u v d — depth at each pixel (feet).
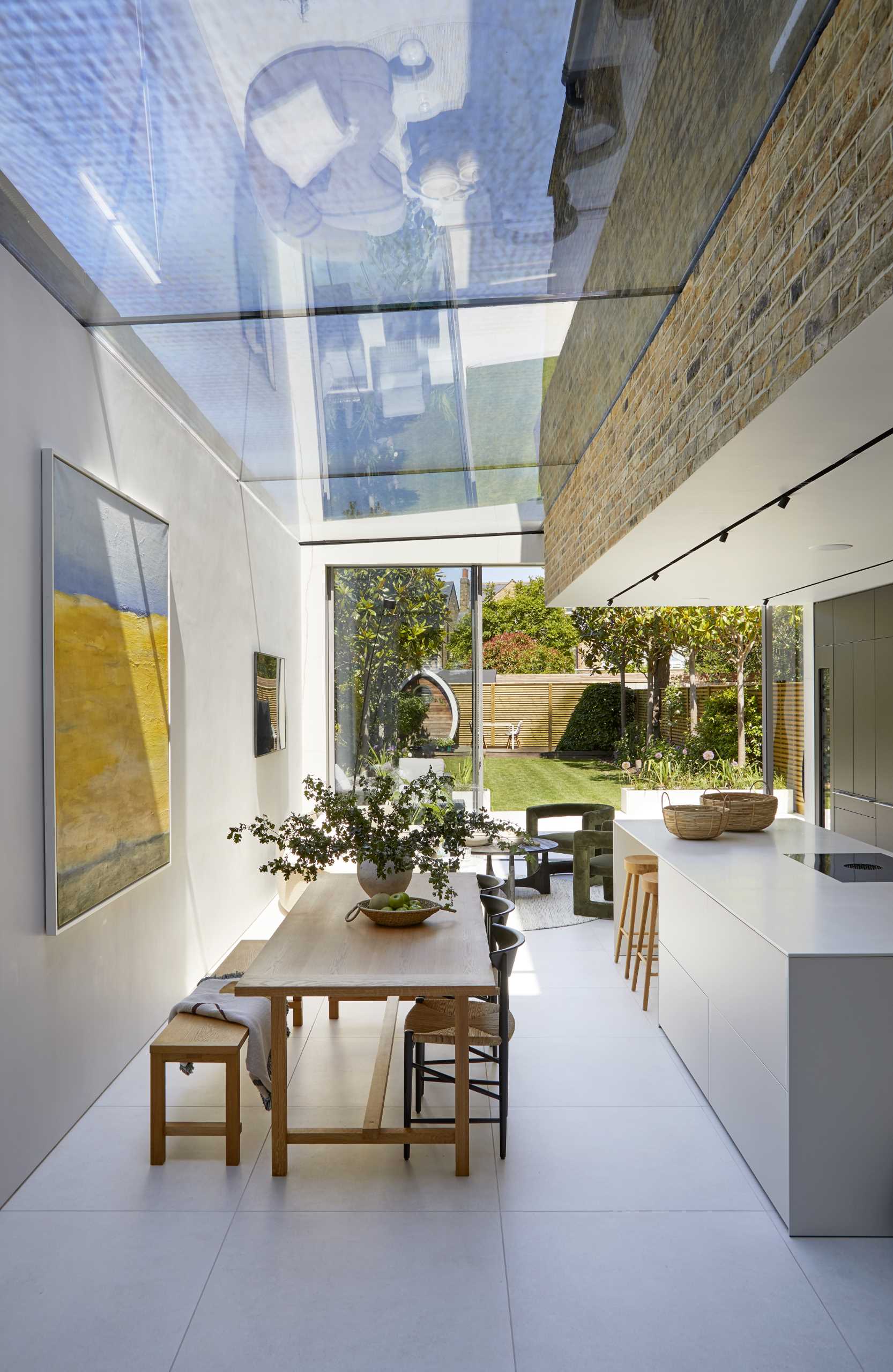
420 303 11.98
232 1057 11.11
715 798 19.08
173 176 8.61
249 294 11.52
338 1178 10.89
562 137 8.11
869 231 6.81
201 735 18.29
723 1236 9.70
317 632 31.94
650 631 37.06
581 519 21.26
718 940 12.26
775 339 8.81
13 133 7.96
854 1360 7.88
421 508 26.00
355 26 6.63
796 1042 9.64
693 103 8.07
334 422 17.46
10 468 10.37
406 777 32.42
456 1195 10.50
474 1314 8.46
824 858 15.11
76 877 11.69
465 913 13.65
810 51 7.83
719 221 10.48
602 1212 10.16
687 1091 13.24
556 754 38.81
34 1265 9.19
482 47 6.93
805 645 28.89
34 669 10.85
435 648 32.55
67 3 6.33
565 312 12.59
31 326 11.00
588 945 20.51
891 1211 9.65
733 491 12.75
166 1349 8.02
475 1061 12.16
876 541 16.85
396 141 8.07
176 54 6.91
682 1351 7.98
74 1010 12.05
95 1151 11.44
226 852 20.12
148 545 14.76
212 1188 10.66
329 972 10.78
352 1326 8.29
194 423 17.34
